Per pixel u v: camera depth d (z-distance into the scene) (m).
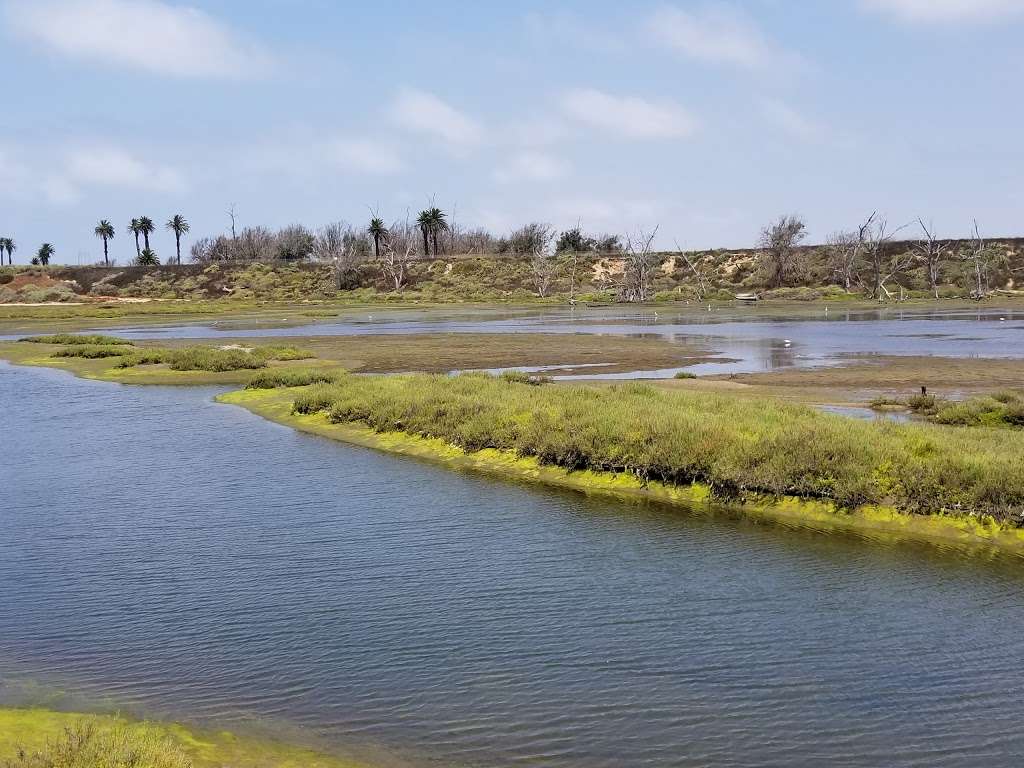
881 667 8.59
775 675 8.42
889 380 30.72
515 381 29.23
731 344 47.66
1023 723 7.54
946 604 10.20
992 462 13.56
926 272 121.31
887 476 13.78
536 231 159.38
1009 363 35.38
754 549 12.28
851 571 11.34
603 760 6.98
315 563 11.92
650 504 14.81
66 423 24.78
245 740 7.32
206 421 24.80
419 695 8.09
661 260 142.50
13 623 9.98
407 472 17.55
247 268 149.62
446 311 96.25
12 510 15.04
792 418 17.92
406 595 10.64
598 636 9.35
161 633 9.62
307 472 17.69
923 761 6.96
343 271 140.25
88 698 8.14
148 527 13.84
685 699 7.96
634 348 46.19
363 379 28.53
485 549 12.41
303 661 8.84
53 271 148.00
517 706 7.86
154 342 56.09
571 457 16.80
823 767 6.87
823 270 127.88
